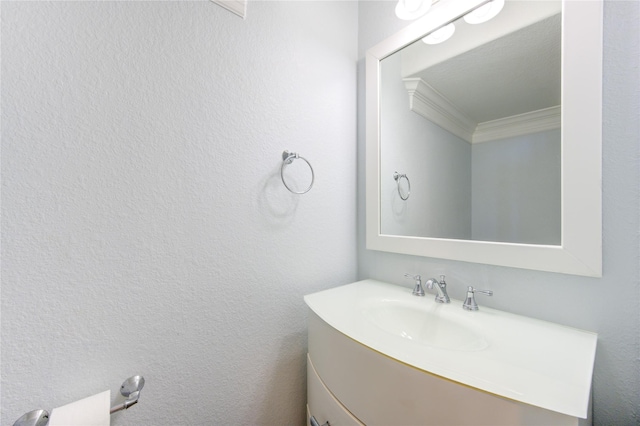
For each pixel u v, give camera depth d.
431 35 0.96
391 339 0.60
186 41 0.73
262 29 0.89
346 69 1.17
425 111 0.98
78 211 0.58
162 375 0.69
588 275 0.63
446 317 0.76
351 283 1.11
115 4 0.62
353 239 1.19
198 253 0.75
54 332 0.55
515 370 0.47
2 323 0.51
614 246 0.61
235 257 0.82
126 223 0.64
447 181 0.92
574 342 0.59
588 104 0.63
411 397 0.50
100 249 0.60
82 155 0.58
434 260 0.94
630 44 0.59
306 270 1.01
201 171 0.75
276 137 0.92
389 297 0.91
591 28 0.63
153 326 0.68
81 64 0.58
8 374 0.51
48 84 0.54
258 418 0.87
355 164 1.20
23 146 0.52
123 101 0.63
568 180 0.66
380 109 1.11
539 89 0.73
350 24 1.19
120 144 0.63
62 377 0.56
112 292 0.62
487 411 0.42
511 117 0.78
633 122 0.59
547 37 0.72
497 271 0.80
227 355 0.81
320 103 1.06
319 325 0.74
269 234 0.90
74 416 0.52
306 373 1.00
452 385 0.45
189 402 0.74
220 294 0.79
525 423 0.39
